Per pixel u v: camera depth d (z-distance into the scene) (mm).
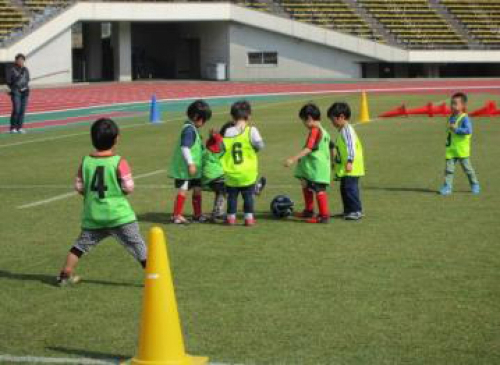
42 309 11469
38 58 72500
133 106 52844
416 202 19172
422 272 13047
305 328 10500
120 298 11953
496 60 79625
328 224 16875
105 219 12188
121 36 77688
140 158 27906
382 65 81688
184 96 61094
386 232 16000
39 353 9805
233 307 11391
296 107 49531
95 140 12188
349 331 10367
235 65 81062
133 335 10383
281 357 9531
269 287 12320
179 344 8883
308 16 81688
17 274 13336
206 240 15484
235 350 9766
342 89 67000
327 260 13883
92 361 9531
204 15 78688
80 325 10789
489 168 24406
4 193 21297
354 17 82125
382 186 21516
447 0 84500
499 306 11273
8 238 16000
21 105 37125
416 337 10117
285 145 30719
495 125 37625
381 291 12039
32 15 73312
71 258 12484
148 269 8844
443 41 80250
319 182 16781
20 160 27969
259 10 80312
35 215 18359
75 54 82000
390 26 81625
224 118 42656
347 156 17031
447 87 67438
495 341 9953
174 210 17062
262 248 14797
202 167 17078
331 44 80062
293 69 81250
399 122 39844
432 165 25266
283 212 17469
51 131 38188
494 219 17109
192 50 86188
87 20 74688
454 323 10609
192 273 13156
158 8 76875
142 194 20906
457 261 13688
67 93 63812
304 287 12297
